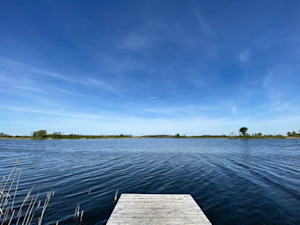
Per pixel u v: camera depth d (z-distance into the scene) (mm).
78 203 9070
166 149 43094
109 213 7922
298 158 26047
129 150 40438
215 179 14125
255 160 24328
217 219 7469
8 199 9477
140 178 14398
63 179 13969
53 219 7301
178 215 6617
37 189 11375
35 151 37406
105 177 14695
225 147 48969
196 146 54438
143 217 6430
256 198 9844
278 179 13953
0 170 17453
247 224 7035
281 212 8062
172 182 13234
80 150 40156
